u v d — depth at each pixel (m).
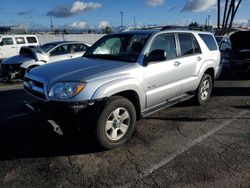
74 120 3.81
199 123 5.27
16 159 3.89
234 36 10.84
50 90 3.89
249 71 10.02
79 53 11.34
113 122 4.11
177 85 5.38
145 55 4.64
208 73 6.71
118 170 3.58
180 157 3.90
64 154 4.03
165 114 5.81
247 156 3.91
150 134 4.73
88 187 3.23
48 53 10.69
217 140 4.47
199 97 6.31
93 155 4.00
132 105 4.32
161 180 3.34
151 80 4.71
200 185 3.22
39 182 3.33
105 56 5.03
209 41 6.64
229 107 6.34
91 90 3.82
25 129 4.98
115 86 4.04
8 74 10.28
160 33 5.08
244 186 3.19
